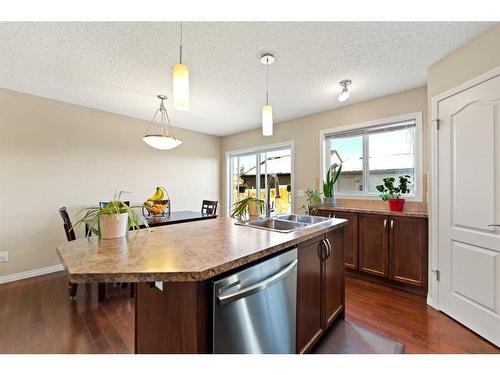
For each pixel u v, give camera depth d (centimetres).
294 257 138
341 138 362
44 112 318
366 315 211
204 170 523
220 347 97
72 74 253
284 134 430
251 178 509
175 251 110
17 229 297
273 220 218
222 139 557
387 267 269
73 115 342
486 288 177
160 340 113
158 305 114
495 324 170
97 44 198
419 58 217
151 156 434
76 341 176
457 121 200
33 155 309
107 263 92
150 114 391
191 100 327
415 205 283
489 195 176
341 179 362
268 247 118
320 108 360
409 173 299
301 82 271
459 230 198
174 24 173
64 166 334
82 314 215
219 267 92
